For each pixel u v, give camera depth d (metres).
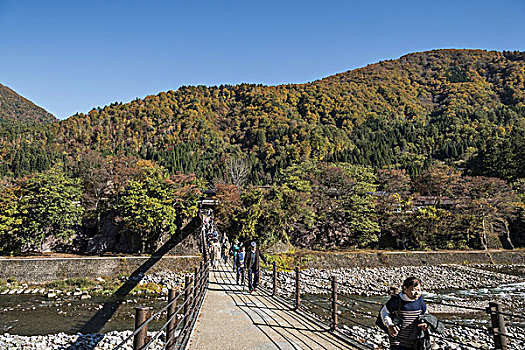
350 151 104.81
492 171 67.06
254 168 100.69
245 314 10.14
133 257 31.14
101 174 40.94
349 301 22.61
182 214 38.53
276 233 39.88
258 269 14.05
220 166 95.06
